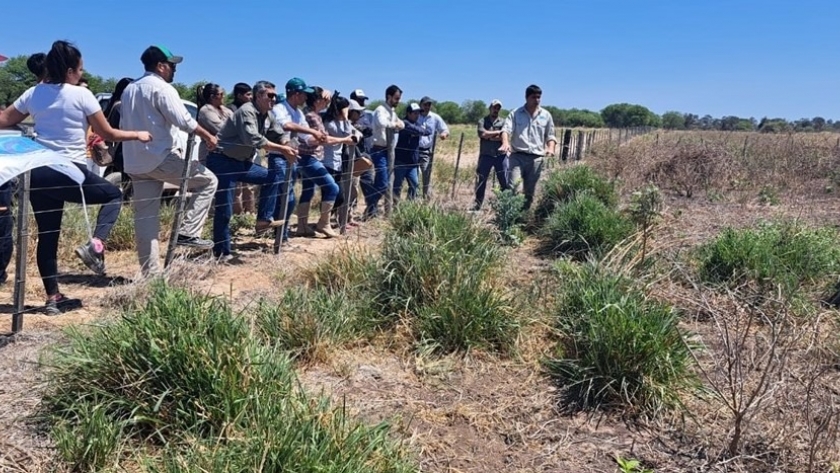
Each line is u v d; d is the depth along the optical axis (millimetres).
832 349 4379
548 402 3961
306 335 4238
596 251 6941
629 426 3762
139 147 5199
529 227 8859
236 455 2758
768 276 5758
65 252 6207
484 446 3484
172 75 5379
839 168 15016
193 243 5680
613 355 4004
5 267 5219
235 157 6098
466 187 13656
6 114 4730
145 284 4656
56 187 4434
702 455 3480
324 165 8055
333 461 2717
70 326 3807
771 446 3498
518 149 8828
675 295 5191
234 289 5406
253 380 3219
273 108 6844
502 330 4574
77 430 3002
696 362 3824
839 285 5789
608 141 23766
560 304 4902
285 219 6777
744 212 10789
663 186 13617
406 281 4895
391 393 3918
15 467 2877
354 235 8062
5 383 3523
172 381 3236
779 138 24578
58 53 4574
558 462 3385
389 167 8422
